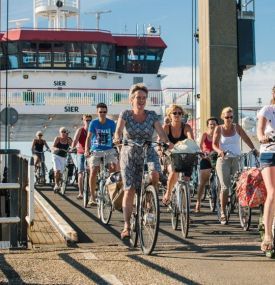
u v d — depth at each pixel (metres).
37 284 5.96
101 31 33.28
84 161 15.06
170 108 10.06
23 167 8.45
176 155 9.05
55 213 10.78
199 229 9.77
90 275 6.32
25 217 8.39
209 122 12.48
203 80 14.27
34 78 32.69
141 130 7.96
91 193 12.69
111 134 12.08
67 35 32.94
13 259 7.16
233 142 10.41
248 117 20.38
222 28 13.95
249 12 14.18
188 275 6.32
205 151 12.49
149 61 34.69
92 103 32.25
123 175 7.93
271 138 7.06
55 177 17.09
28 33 32.53
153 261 7.02
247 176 7.86
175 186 9.42
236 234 9.20
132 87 8.04
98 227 9.97
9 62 32.72
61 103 32.09
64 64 32.94
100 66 33.25
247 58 14.07
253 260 7.07
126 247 7.99
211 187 12.20
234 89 14.01
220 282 6.02
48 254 7.48
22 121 33.88
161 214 11.80
